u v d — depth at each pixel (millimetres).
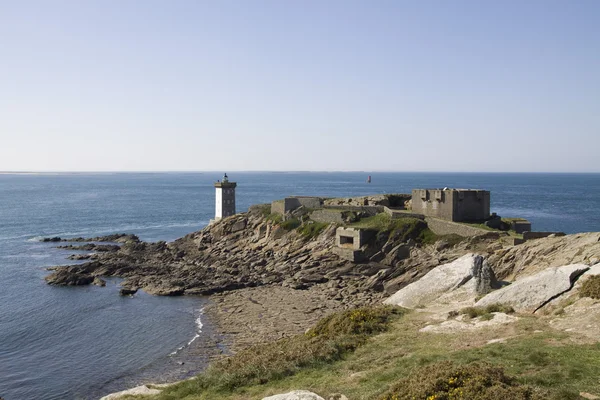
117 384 42531
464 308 32375
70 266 88438
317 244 91562
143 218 188125
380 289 73688
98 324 59031
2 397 40312
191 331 56031
